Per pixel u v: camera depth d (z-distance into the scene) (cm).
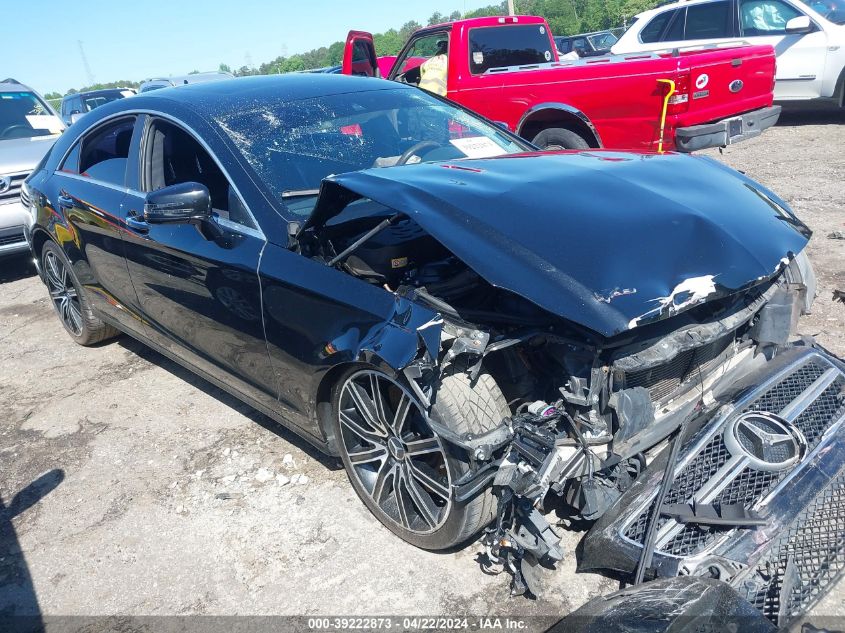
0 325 592
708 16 1054
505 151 374
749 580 194
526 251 228
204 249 320
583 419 227
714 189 277
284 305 283
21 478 360
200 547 293
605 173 282
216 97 364
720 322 241
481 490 236
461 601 248
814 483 213
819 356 267
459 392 230
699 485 220
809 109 1013
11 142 739
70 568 290
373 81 411
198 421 395
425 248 276
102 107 445
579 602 241
